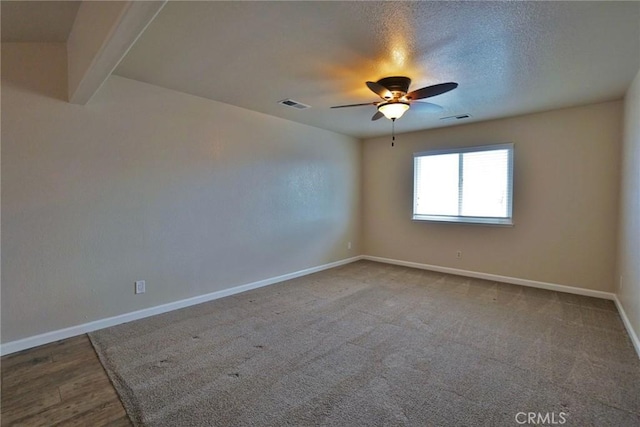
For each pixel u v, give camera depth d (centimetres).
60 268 273
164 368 230
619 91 337
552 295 396
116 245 304
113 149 299
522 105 387
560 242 415
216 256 382
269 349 258
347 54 249
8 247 249
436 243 526
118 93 300
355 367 231
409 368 230
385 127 509
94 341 271
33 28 233
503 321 314
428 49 240
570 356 245
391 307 354
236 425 173
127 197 309
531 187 433
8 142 247
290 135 469
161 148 331
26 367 230
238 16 196
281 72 286
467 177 491
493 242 468
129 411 184
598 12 192
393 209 578
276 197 452
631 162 304
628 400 192
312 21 203
